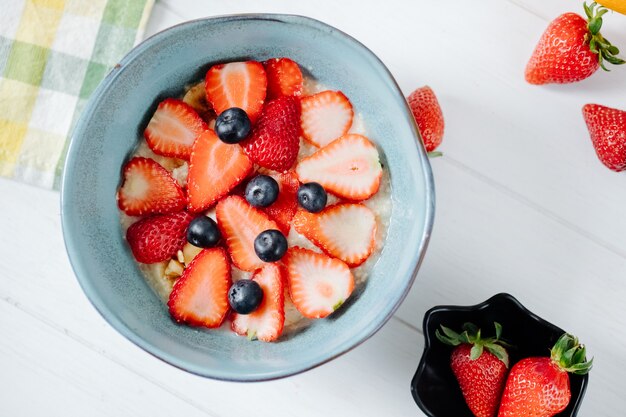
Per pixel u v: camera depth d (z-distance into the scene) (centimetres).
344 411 51
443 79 51
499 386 47
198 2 51
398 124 45
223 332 47
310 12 51
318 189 45
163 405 51
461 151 51
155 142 47
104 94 44
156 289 48
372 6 51
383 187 48
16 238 51
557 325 51
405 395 50
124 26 51
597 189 51
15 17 51
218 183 47
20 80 51
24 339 51
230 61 48
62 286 51
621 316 51
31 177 51
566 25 49
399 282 43
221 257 46
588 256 51
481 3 51
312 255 47
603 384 50
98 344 51
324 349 44
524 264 51
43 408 51
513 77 51
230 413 51
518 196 51
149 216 47
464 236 51
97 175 46
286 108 46
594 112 49
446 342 48
